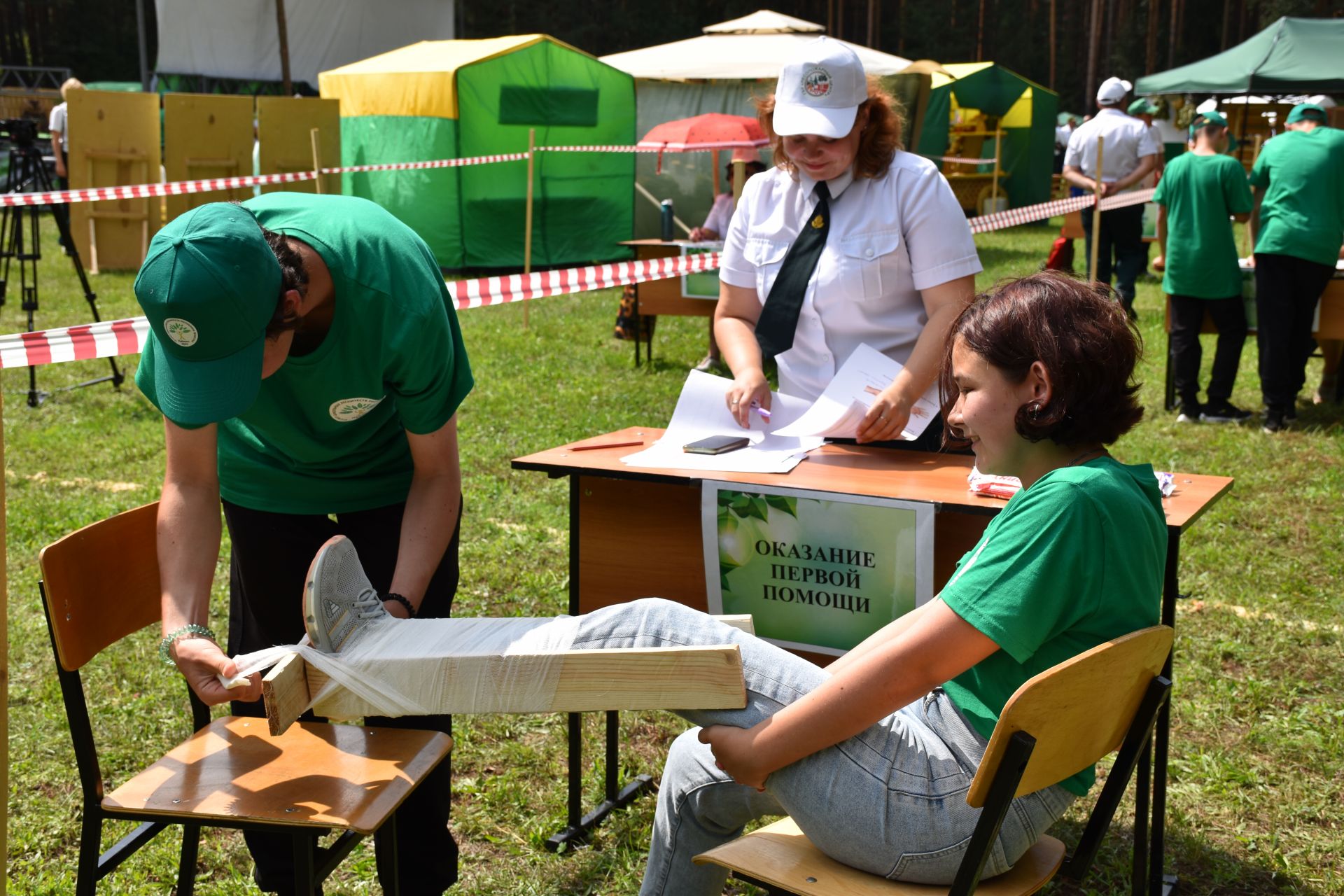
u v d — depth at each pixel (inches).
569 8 1482.5
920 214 114.0
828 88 109.7
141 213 522.6
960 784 68.6
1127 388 67.3
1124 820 120.0
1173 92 634.2
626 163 569.3
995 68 756.6
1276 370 266.4
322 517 95.1
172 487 85.2
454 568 96.3
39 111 926.4
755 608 105.0
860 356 114.1
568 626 74.2
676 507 110.3
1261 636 159.8
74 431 269.7
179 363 69.4
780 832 76.3
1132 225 394.6
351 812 75.2
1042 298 67.6
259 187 525.7
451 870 98.6
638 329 344.2
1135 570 65.3
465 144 504.1
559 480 234.8
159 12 753.0
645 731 138.3
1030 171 837.8
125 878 109.4
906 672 65.9
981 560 65.9
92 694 144.9
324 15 806.5
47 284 474.3
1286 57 605.3
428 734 87.0
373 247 82.0
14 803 121.6
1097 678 61.5
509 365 346.6
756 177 123.4
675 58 572.1
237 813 75.1
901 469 106.0
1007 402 68.7
